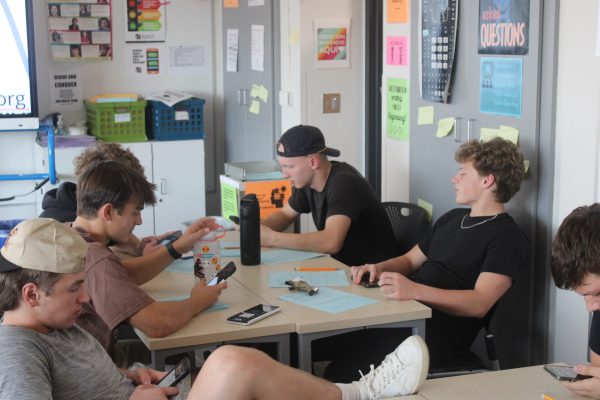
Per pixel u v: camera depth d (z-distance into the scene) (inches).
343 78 189.8
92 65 226.4
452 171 141.6
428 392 78.1
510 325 128.5
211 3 236.8
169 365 111.0
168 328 90.4
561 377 79.5
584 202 112.5
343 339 116.9
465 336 111.8
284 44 195.2
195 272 106.4
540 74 118.1
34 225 71.1
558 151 116.7
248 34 217.5
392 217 145.3
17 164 217.2
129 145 215.9
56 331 74.9
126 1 226.8
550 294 120.6
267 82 207.2
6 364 68.0
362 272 109.3
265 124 210.7
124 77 230.7
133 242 119.2
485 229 111.7
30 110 200.2
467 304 105.3
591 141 110.4
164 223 222.8
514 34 122.4
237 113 230.7
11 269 69.9
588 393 74.1
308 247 125.3
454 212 120.8
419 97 150.9
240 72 225.6
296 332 94.2
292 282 105.9
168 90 235.3
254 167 170.2
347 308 98.0
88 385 76.5
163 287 107.3
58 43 220.8
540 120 119.0
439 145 145.0
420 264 124.1
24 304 70.9
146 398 80.4
